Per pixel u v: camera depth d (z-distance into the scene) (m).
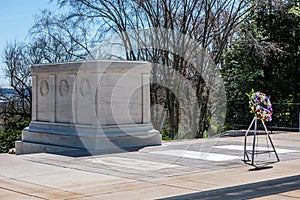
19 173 8.75
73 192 7.07
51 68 13.03
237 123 22.05
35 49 28.89
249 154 10.95
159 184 7.64
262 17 25.33
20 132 19.39
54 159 10.38
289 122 20.14
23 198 6.71
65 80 12.66
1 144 18.59
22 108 30.03
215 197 6.71
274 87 24.97
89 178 8.20
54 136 12.65
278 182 7.76
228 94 24.61
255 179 8.00
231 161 9.98
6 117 29.73
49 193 7.02
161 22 22.77
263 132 17.28
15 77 29.84
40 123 13.44
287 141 14.30
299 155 10.95
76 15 23.62
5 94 29.92
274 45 23.84
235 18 23.67
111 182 7.83
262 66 24.80
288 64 25.36
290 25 25.06
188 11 23.03
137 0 22.28
